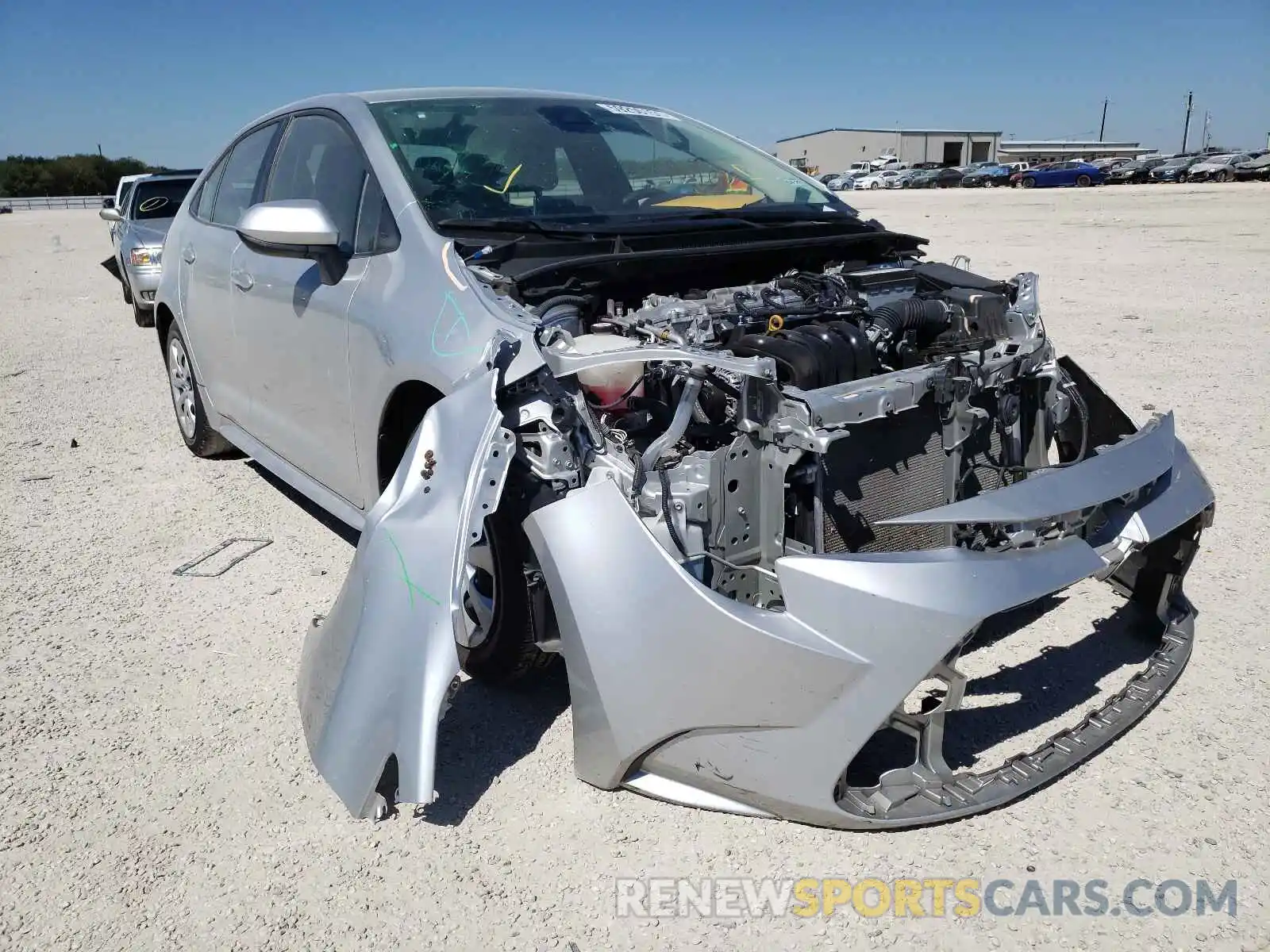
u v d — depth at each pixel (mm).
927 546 2984
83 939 2207
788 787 2279
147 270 10570
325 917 2254
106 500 5070
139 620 3721
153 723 3043
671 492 2434
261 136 4531
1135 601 3320
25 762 2854
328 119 3914
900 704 2217
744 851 2438
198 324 4855
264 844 2502
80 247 24141
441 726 2975
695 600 2285
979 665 3248
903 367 3039
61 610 3809
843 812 2270
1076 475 2604
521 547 2750
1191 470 3051
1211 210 23609
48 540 4531
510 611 2834
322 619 3162
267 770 2803
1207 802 2580
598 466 2514
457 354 2768
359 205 3537
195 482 5324
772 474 2523
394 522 2541
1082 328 8773
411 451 2604
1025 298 3359
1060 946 2129
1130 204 27797
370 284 3275
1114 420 3359
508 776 2742
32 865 2439
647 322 2850
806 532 2625
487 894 2314
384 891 2332
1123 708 2754
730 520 2521
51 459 5816
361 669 2475
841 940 2158
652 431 2766
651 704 2330
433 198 3344
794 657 2219
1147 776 2693
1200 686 3115
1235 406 6133
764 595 2574
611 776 2447
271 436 4262
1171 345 7961
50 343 9930
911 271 3498
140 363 8727
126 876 2396
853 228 3861
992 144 86125
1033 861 2385
